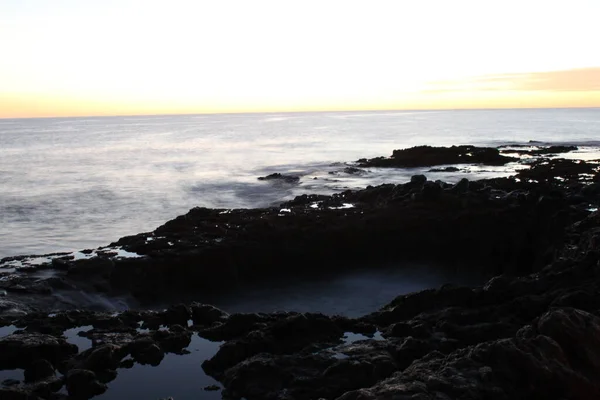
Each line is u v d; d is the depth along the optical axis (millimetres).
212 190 37781
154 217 29344
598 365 6719
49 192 38219
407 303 10297
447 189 23094
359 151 73000
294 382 7527
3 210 31344
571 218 19297
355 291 16516
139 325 10469
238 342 8688
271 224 19609
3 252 22188
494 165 46188
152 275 15805
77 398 7562
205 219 21375
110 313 11086
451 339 8492
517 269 19719
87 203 33656
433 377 6449
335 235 19281
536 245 19891
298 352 8734
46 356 8602
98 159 64688
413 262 19375
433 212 21016
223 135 122875
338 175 42688
